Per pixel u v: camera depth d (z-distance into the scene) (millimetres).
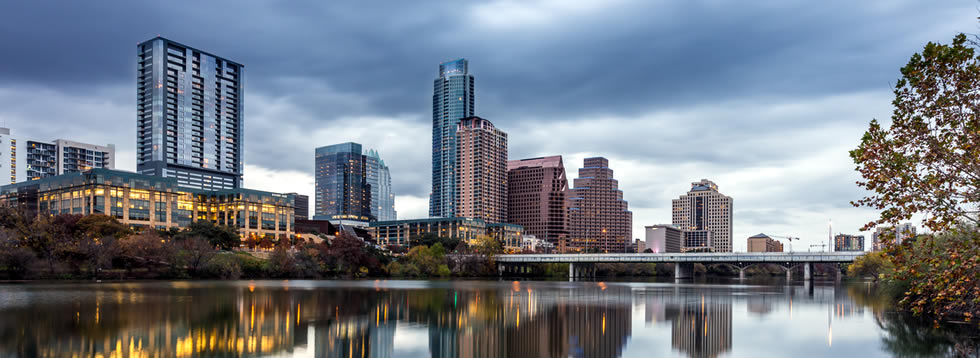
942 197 27125
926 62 27438
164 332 65875
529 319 83125
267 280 189750
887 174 27922
